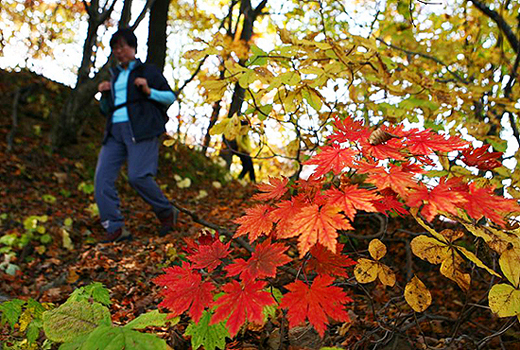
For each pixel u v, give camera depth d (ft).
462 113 6.10
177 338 4.39
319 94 4.68
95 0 22.17
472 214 2.58
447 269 3.30
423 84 5.09
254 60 4.70
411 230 8.96
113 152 11.40
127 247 10.22
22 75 27.32
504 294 2.91
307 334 4.40
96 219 13.97
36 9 36.42
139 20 20.52
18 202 14.58
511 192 4.19
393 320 4.83
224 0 42.45
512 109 6.16
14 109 22.09
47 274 9.17
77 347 2.72
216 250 3.28
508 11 8.62
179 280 3.17
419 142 2.95
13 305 3.73
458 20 9.62
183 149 27.58
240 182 26.66
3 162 17.52
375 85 5.49
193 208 17.03
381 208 3.00
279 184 3.43
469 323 5.38
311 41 4.63
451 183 2.81
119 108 11.24
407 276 7.04
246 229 3.20
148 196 10.98
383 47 6.68
